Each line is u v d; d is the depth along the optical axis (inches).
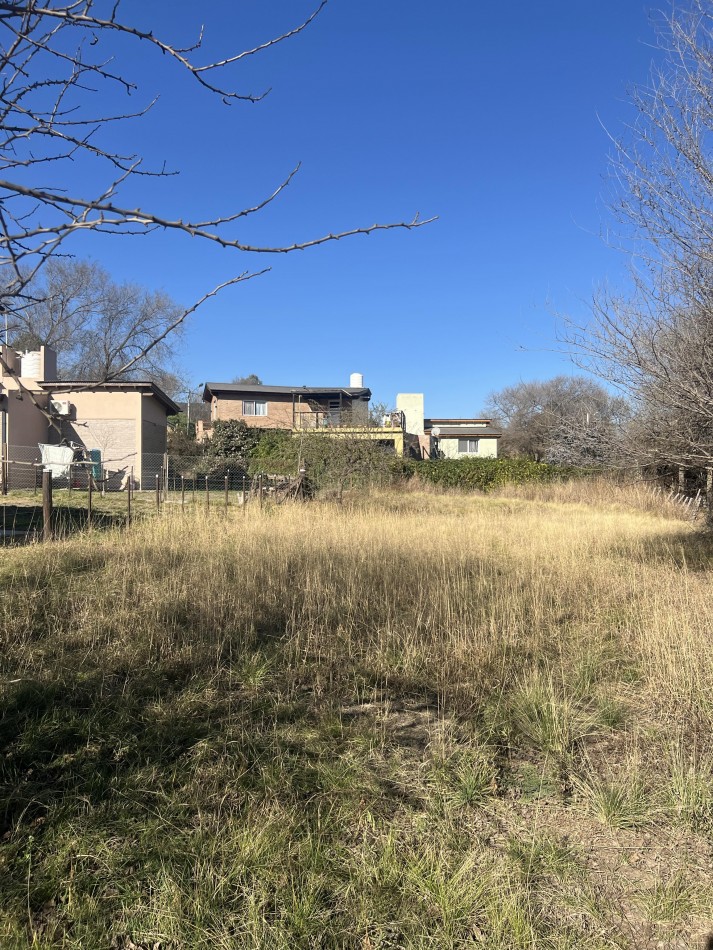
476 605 208.8
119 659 157.9
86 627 178.4
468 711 137.4
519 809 102.8
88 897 80.4
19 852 89.2
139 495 664.4
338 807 99.9
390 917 78.6
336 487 578.2
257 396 1263.5
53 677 144.5
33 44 56.8
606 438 265.9
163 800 100.6
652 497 612.7
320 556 265.0
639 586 249.0
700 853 92.2
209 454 1032.2
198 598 204.4
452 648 171.5
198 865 85.1
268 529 327.9
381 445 658.8
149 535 302.4
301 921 76.0
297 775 109.0
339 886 82.8
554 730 122.6
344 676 156.1
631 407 254.7
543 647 177.2
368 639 180.9
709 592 235.8
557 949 73.7
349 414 639.1
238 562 250.7
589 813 101.9
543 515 518.3
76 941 74.0
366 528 347.9
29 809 100.3
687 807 100.5
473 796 103.9
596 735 127.6
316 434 610.5
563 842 93.7
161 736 121.4
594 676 156.1
